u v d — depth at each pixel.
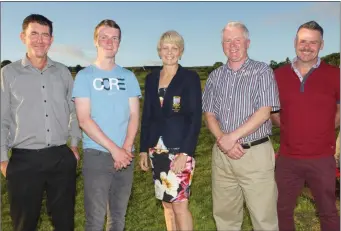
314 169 3.78
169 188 3.78
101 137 3.49
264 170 3.71
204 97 3.93
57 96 3.67
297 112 3.76
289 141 3.84
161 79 3.85
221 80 3.79
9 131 3.62
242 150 3.64
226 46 3.70
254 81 3.64
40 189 3.62
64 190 3.71
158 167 3.82
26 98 3.55
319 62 3.76
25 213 3.59
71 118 3.91
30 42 3.56
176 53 3.72
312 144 3.75
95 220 3.62
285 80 3.82
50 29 3.66
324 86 3.69
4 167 3.60
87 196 3.63
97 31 3.65
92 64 3.70
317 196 3.86
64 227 3.76
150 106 3.90
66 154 3.71
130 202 6.23
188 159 3.71
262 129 3.71
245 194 3.81
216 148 3.98
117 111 3.63
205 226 5.22
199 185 7.11
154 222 5.48
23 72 3.57
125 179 3.75
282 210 3.97
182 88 3.71
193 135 3.71
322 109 3.70
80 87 3.52
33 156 3.57
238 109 3.69
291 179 3.90
